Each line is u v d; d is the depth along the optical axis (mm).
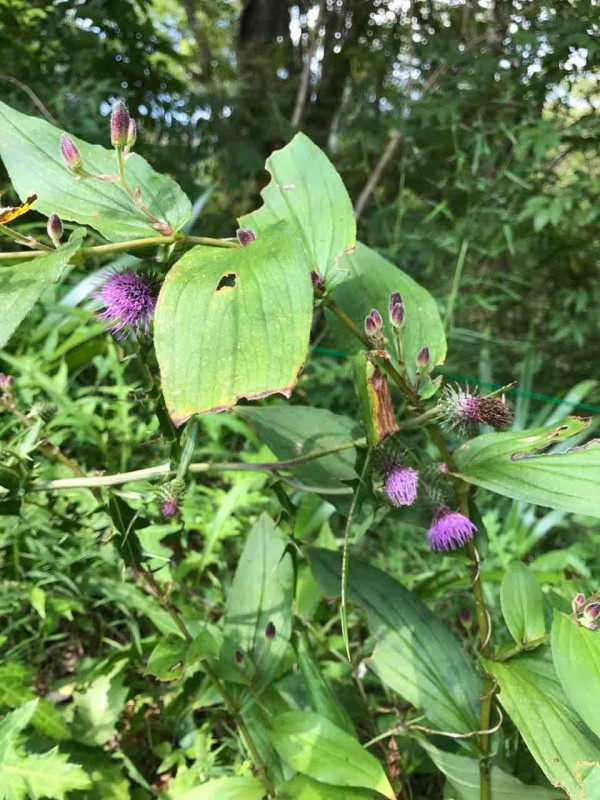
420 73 1227
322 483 425
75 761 481
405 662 410
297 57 1527
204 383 234
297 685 516
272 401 931
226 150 1300
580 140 1001
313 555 454
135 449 819
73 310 865
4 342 235
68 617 571
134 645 546
